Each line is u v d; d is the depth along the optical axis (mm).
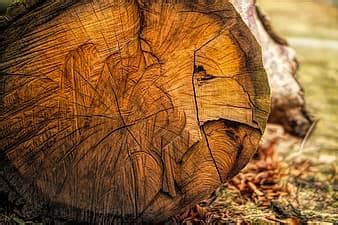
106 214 2480
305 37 8039
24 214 2486
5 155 2416
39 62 2332
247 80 2338
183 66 2338
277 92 4070
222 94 2359
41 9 2275
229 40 2297
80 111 2395
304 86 5695
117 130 2414
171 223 2600
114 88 2375
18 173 2436
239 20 2275
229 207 2969
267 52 3980
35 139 2408
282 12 9914
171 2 2252
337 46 7586
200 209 2818
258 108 2363
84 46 2316
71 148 2424
